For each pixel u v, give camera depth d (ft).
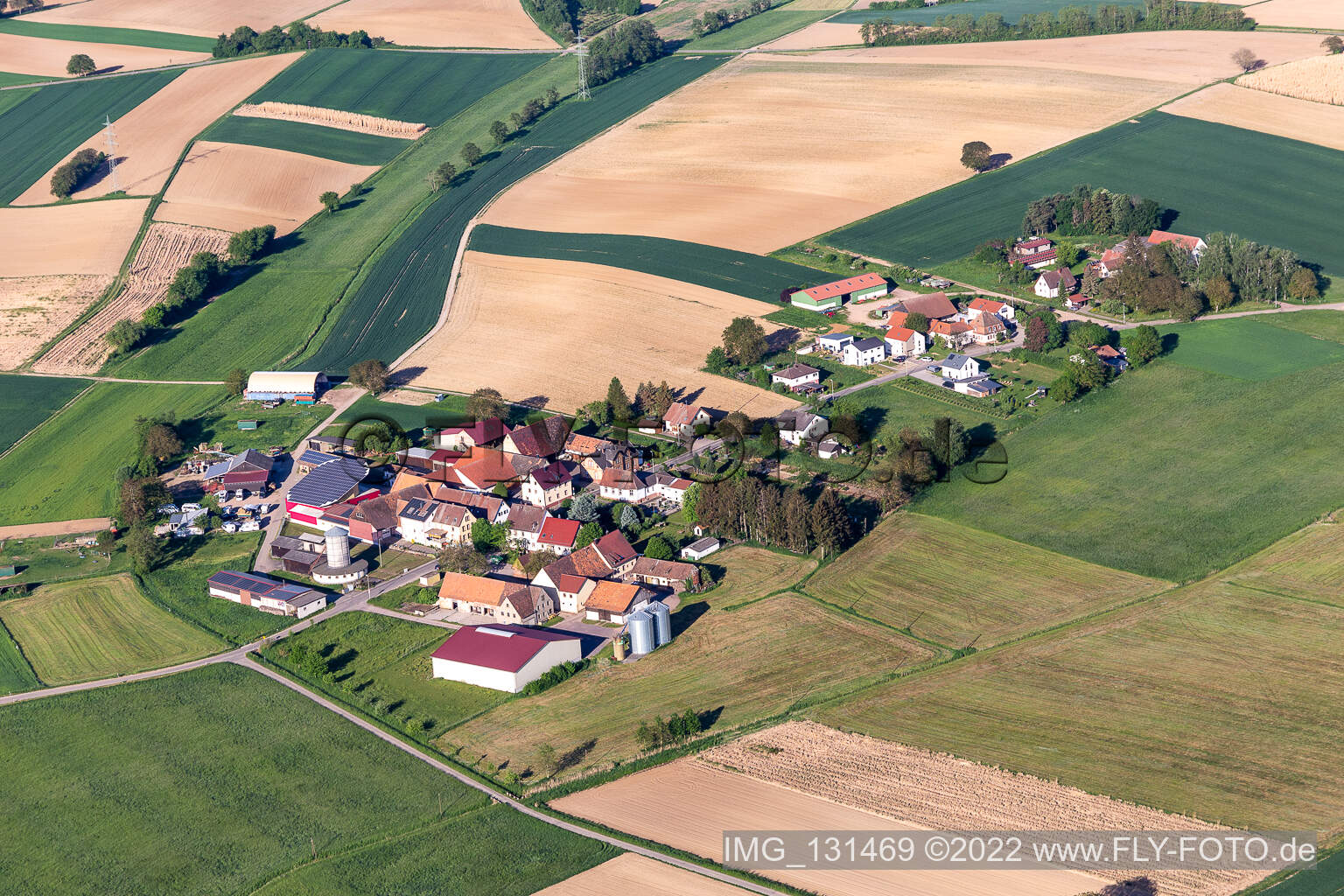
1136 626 540.11
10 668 570.46
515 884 410.11
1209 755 456.45
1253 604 548.72
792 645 543.39
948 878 400.67
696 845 423.64
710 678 523.70
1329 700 482.69
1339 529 598.75
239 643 578.25
